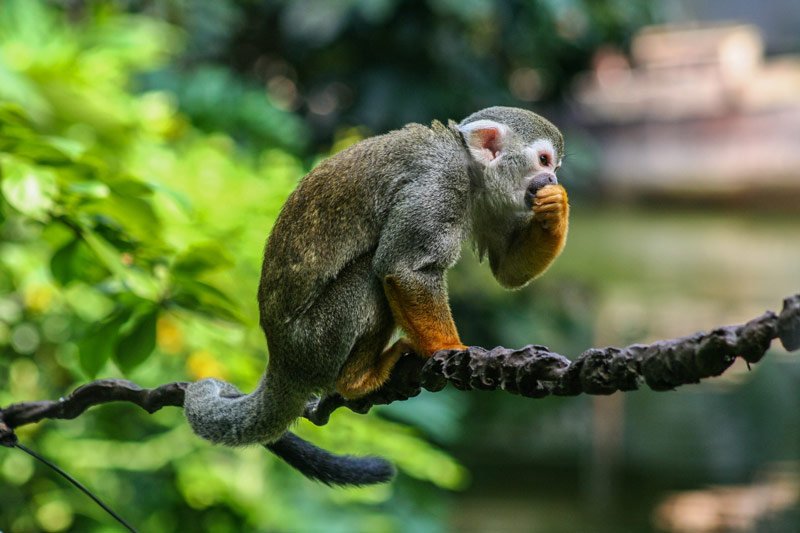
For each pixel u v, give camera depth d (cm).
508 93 1908
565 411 2273
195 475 1180
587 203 2800
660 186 2825
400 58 1822
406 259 615
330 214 629
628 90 3022
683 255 2642
